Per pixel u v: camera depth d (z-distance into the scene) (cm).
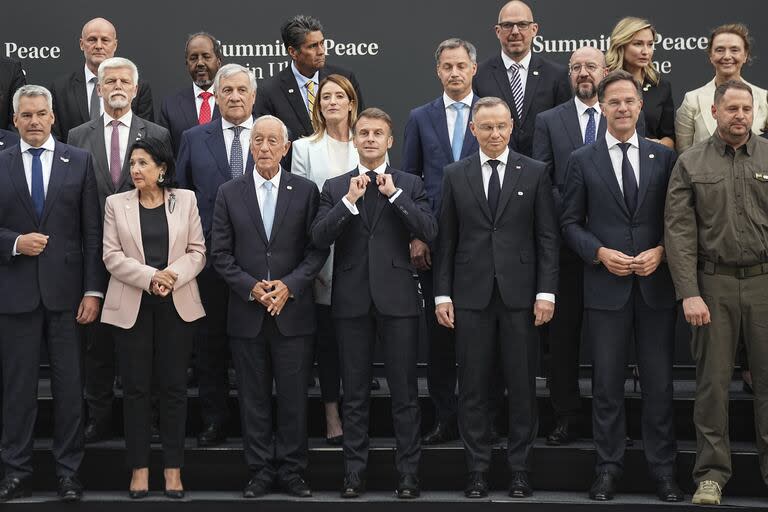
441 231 1814
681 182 1731
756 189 1719
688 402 1930
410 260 1814
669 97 2048
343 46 2347
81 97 2112
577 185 1800
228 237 1814
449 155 1920
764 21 2306
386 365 1797
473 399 1792
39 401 1962
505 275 1775
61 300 1783
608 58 2023
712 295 1725
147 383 1783
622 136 1780
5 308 1772
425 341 2267
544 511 1727
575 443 1873
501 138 1777
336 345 1920
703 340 1734
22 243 1758
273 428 1961
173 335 1784
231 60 2358
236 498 1767
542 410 1947
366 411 1805
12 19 2347
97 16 2350
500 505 1734
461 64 1906
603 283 1769
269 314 1792
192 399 1969
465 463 1839
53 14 2347
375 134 1795
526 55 2047
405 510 1742
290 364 1795
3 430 1798
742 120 1700
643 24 2005
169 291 1759
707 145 1748
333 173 1920
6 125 2152
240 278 1780
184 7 2355
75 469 1780
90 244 1814
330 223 1753
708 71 2323
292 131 2083
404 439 1783
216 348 1895
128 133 1945
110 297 1781
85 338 1892
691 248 1723
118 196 1811
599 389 1766
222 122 1938
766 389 1733
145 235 1789
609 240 1767
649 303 1750
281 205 1817
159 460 1842
